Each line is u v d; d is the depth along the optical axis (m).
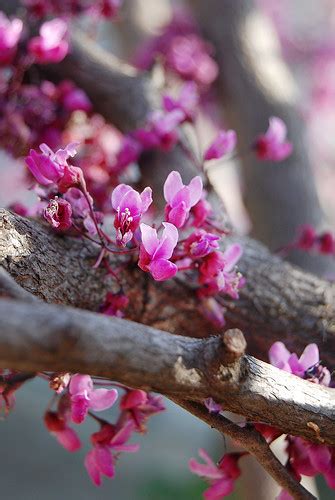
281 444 0.54
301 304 0.46
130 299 0.44
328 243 0.51
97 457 0.42
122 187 0.40
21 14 0.53
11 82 0.52
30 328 0.34
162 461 1.30
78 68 0.54
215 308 0.44
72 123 0.54
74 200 0.42
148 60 0.67
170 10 0.81
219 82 0.67
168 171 0.51
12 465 1.27
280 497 0.42
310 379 0.41
